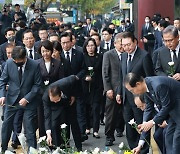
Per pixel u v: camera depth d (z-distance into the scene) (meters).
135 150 7.06
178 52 8.30
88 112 10.03
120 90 8.62
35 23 16.38
